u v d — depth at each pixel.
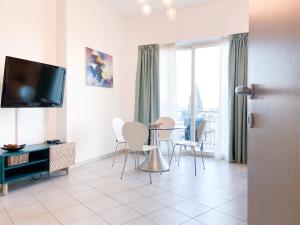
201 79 5.05
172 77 5.03
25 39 3.41
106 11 4.77
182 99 5.27
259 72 0.91
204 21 4.59
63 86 3.68
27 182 3.22
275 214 0.74
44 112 3.73
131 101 5.32
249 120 1.03
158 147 4.00
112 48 4.98
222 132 4.62
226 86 4.54
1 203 2.54
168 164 4.18
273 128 0.76
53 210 2.38
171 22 4.89
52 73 3.46
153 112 5.05
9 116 3.22
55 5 3.87
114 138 5.02
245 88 1.00
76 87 4.04
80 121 4.14
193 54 5.06
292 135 0.63
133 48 5.29
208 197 2.73
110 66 4.91
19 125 3.35
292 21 0.63
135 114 5.19
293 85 0.62
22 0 3.36
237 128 4.34
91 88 4.38
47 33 3.75
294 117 0.62
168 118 4.54
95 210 2.38
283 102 0.69
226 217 2.25
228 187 3.06
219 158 4.63
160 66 5.11
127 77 5.36
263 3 0.87
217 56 4.87
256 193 0.94
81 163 4.16
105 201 2.61
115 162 4.40
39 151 3.31
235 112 4.37
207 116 5.06
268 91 0.81
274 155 0.75
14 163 2.85
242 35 4.26
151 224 2.12
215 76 4.92
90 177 3.46
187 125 5.24
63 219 2.20
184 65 5.21
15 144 3.12
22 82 3.04
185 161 4.50
